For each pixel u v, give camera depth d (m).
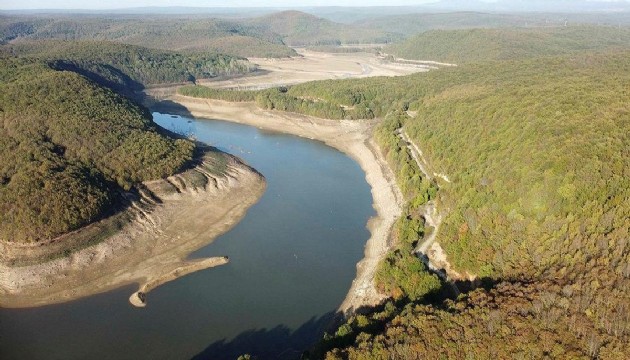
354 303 114.56
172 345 103.00
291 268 130.38
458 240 123.19
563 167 115.38
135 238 139.25
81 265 125.75
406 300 107.81
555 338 75.25
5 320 109.50
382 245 140.12
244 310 113.50
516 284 91.69
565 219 106.25
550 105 153.12
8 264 121.31
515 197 120.75
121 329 107.25
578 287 84.75
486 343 76.69
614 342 72.06
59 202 131.25
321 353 89.94
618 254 91.75
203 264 130.88
